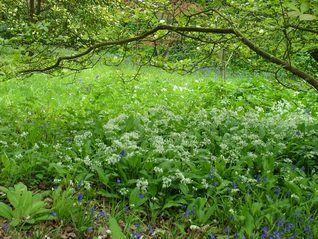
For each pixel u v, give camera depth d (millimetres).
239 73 20516
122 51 8383
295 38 7270
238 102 12359
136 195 5359
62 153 6465
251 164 6625
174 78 18266
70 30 7793
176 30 7258
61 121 8664
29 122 8711
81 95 12781
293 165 6801
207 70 21016
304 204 5594
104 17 9461
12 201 4770
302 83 9523
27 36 7039
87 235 4738
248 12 7145
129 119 7883
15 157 6219
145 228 5094
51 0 15047
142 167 6062
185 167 6320
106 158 6098
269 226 5117
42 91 12945
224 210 5363
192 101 12883
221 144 7031
